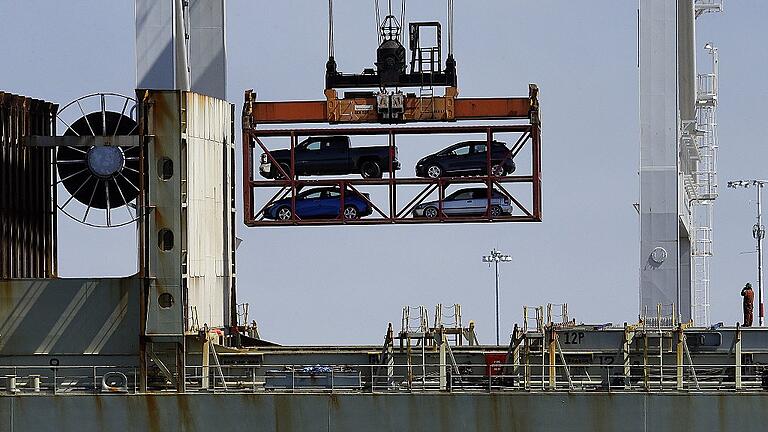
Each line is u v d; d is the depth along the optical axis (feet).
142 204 486.38
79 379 495.41
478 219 615.16
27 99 531.09
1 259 511.81
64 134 512.63
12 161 519.60
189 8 594.65
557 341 477.77
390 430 461.78
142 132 487.20
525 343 490.49
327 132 616.39
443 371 472.03
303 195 620.08
